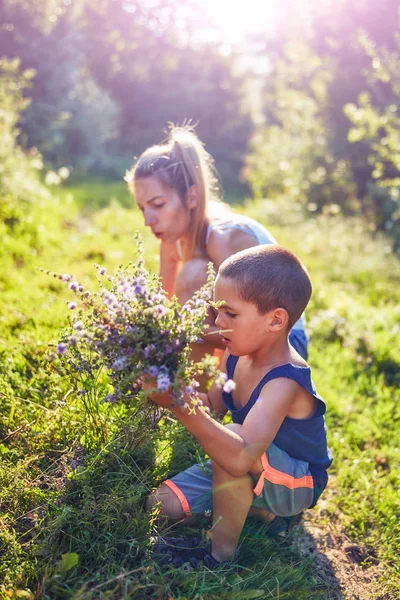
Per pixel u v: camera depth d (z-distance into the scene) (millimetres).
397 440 3162
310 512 2564
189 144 2826
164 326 1790
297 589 2031
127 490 2029
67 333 1958
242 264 2033
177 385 1724
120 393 1795
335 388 3674
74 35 16906
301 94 13398
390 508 2592
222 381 1736
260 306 2004
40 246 5379
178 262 3203
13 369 2807
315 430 2174
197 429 1851
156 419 2131
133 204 9531
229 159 26828
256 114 28219
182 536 2154
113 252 5578
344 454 2971
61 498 2000
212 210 2904
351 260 7316
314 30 12820
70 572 1824
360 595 2166
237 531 2088
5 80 10188
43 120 15109
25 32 15719
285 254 2090
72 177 13289
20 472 2082
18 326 3420
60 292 4176
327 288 6020
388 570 2299
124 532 1965
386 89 11406
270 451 2102
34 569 1805
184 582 1860
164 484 2172
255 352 2139
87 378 2189
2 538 1873
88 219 7652
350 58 12258
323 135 12609
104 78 25453
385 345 4344
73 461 2119
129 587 1799
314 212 12023
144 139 25062
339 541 2426
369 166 11859
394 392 3812
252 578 1979
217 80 27891
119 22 26578
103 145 18906
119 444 2068
